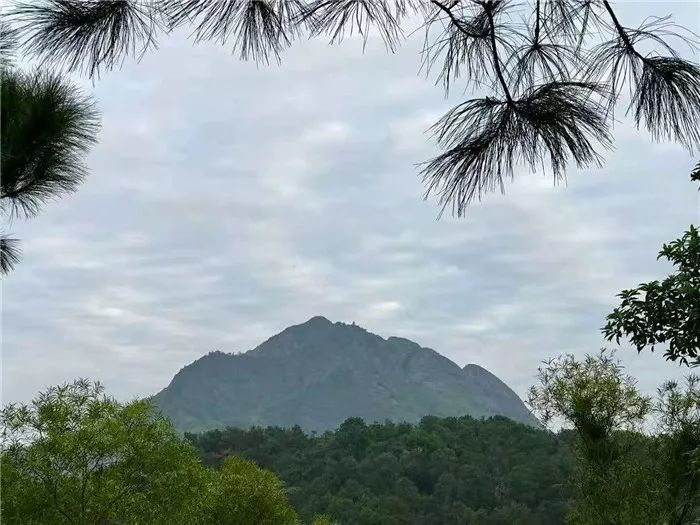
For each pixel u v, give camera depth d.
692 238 5.12
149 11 2.13
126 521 5.44
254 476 10.48
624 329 5.19
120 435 5.32
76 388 5.66
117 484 5.39
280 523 10.22
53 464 5.31
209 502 7.40
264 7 2.13
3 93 3.38
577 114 2.09
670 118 2.15
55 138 3.53
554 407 8.05
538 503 53.12
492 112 2.16
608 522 7.61
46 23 2.18
